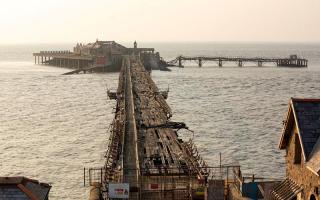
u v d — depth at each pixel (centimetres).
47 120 10625
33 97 14500
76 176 6384
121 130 6256
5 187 2906
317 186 3030
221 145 8094
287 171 3553
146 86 12275
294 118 3344
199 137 8681
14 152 7731
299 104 3362
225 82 18812
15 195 2872
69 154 7538
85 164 6938
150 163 4753
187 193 3834
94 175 5297
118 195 3631
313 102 3372
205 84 17962
